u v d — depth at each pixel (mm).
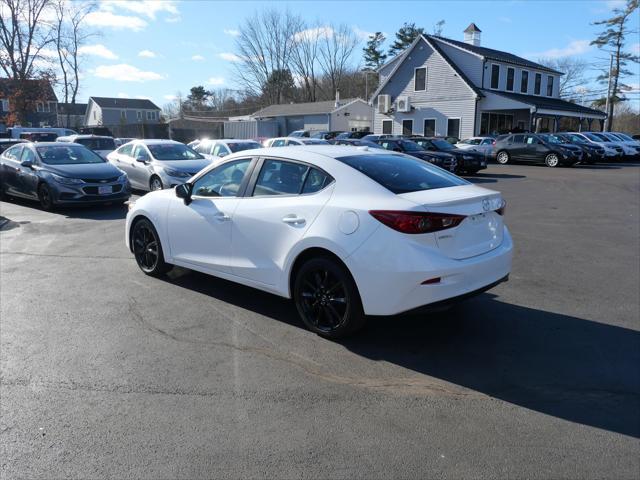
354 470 2797
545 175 20766
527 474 2770
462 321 4941
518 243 8477
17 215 10922
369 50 71625
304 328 4719
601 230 9602
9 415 3316
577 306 5387
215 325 4785
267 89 64875
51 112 63406
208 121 66625
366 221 4000
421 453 2943
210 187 5453
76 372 3887
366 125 52156
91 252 7574
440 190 4293
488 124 35125
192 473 2773
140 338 4496
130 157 14109
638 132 65000
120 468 2812
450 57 35219
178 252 5746
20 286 5938
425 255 3861
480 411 3393
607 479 2732
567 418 3320
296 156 4742
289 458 2896
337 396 3566
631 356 4219
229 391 3621
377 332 4656
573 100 62250
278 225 4590
